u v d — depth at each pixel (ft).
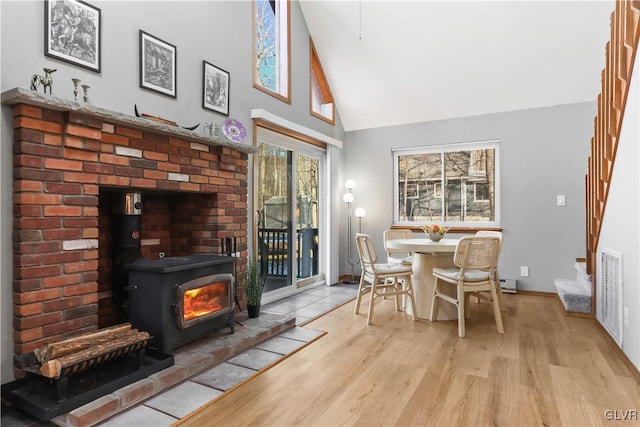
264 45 14.29
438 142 17.02
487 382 7.20
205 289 8.54
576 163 14.52
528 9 12.72
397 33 14.79
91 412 5.66
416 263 12.19
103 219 8.93
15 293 6.32
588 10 12.25
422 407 6.28
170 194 10.60
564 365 8.00
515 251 15.48
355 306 13.00
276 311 12.52
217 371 7.68
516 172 15.49
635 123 7.92
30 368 6.00
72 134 6.86
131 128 8.06
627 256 8.37
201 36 10.62
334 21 15.47
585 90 14.12
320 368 7.89
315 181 17.38
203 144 9.98
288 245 15.14
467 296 11.70
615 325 9.26
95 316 7.29
